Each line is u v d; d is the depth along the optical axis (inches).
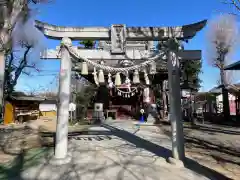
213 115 811.4
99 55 238.7
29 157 234.2
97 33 237.3
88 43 679.7
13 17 246.7
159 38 231.8
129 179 168.9
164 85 812.6
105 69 237.3
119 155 244.8
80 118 724.7
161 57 233.1
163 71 538.9
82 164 208.7
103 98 764.6
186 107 818.2
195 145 313.1
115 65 261.4
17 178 171.8
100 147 288.0
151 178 171.2
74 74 765.9
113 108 764.6
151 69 248.2
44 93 1293.1
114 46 230.2
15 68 745.6
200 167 201.8
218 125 585.6
